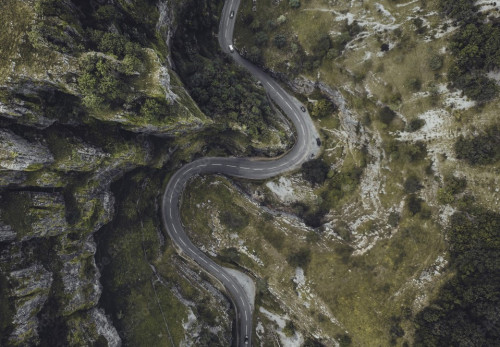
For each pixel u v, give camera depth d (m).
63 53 44.62
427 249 60.38
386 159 65.25
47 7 43.12
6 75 42.91
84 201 54.69
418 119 60.88
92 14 48.41
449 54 57.59
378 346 59.94
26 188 49.44
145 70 49.72
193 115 55.88
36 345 49.12
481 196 56.41
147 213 66.88
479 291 52.06
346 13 63.88
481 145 55.06
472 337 50.41
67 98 49.00
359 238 66.69
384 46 61.88
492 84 53.69
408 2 60.06
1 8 42.81
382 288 62.06
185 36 64.88
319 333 65.12
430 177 60.94
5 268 46.84
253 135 65.25
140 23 52.94
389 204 64.94
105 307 61.12
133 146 56.69
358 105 65.62
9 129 45.62
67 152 49.91
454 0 55.44
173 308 65.25
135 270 64.25
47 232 50.62
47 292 51.06
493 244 53.56
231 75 66.50
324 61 66.56
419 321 57.12
